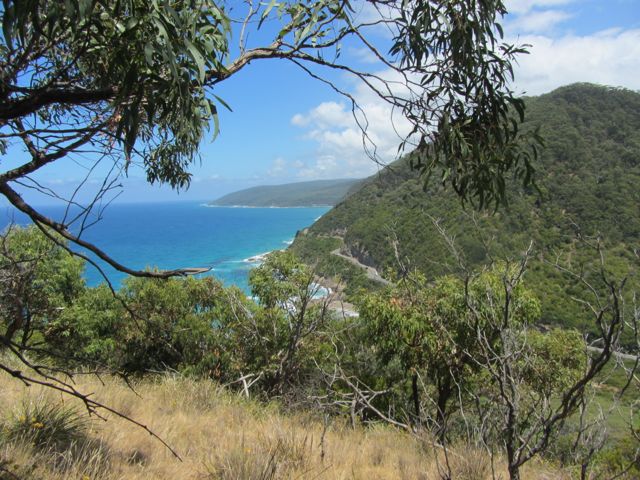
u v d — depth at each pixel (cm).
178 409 606
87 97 169
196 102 171
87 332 1310
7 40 129
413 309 869
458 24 209
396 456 497
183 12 163
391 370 1161
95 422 442
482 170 215
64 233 164
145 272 172
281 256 1174
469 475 385
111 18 153
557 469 368
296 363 1098
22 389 514
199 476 365
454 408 661
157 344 1373
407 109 223
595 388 268
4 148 241
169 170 352
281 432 478
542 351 688
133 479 331
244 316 1212
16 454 303
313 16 208
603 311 219
